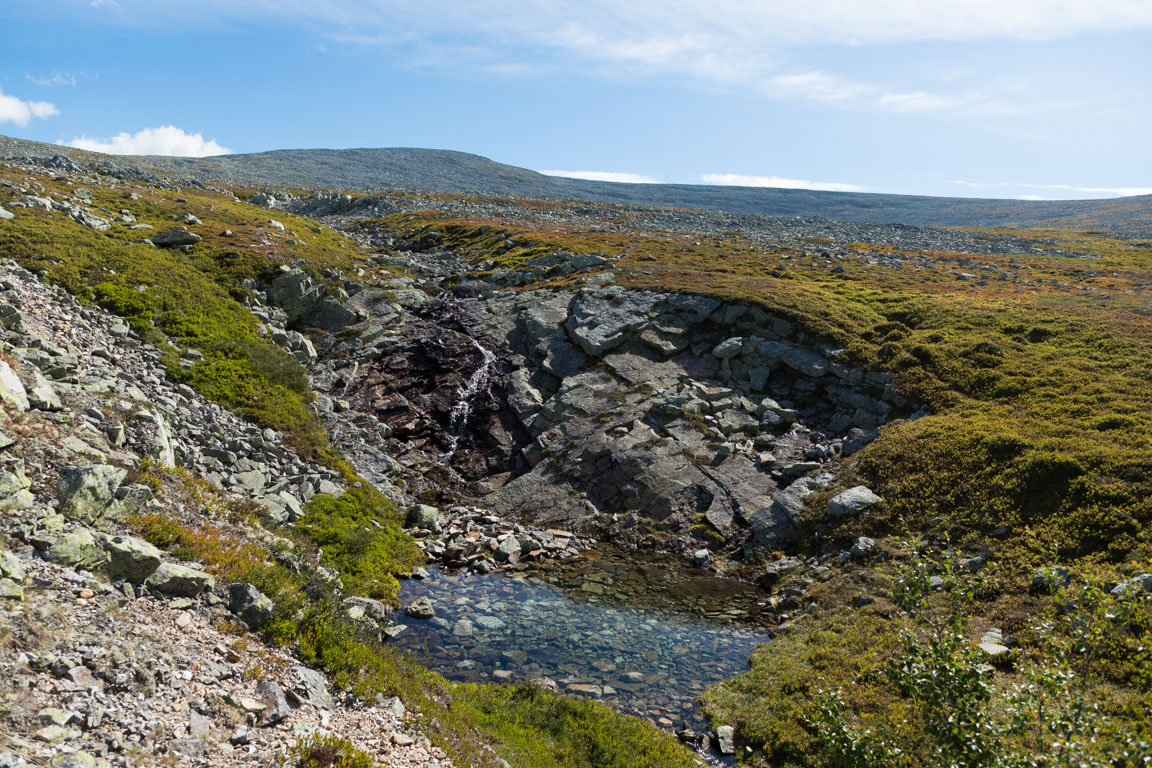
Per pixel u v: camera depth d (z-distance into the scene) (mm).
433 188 156750
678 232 79375
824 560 23641
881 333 38594
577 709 14805
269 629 12000
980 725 9695
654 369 37875
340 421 32875
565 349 40625
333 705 10945
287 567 15695
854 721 14117
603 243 65188
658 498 28953
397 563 22719
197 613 11422
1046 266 61406
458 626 19297
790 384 36156
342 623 13664
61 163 65375
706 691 16562
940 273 56594
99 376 21344
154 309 32062
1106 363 31250
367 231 84438
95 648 9094
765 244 70375
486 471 32656
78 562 10688
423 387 38156
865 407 33156
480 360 40406
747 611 21688
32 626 8867
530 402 36312
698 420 33094
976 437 26109
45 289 28281
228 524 16625
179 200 59219
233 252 44094
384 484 28984
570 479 30891
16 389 14766
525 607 21031
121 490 13312
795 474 29266
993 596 18344
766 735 14594
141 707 8547
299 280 43000
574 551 26188
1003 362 32688
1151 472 20828
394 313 45000
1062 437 24875
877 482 26281
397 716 11469
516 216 94750
